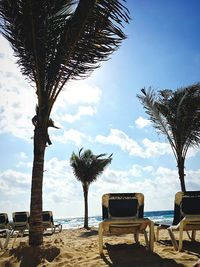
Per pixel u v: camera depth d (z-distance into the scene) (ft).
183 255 16.67
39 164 21.83
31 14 21.17
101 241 18.19
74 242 27.14
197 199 20.11
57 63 22.30
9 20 21.61
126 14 21.44
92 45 22.35
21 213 38.09
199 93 44.06
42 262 17.47
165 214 333.83
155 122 45.55
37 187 21.56
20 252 18.72
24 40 21.75
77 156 70.74
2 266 17.69
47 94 22.50
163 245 20.88
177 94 45.14
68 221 270.26
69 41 21.95
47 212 52.44
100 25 21.94
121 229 19.56
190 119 43.62
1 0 21.31
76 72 23.22
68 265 15.87
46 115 22.25
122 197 20.17
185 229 19.17
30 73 23.68
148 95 45.85
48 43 22.06
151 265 14.89
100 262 16.12
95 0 21.54
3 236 40.37
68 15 22.34
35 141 22.03
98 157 71.00
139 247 20.21
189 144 44.47
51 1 21.47
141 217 19.90
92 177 70.54
